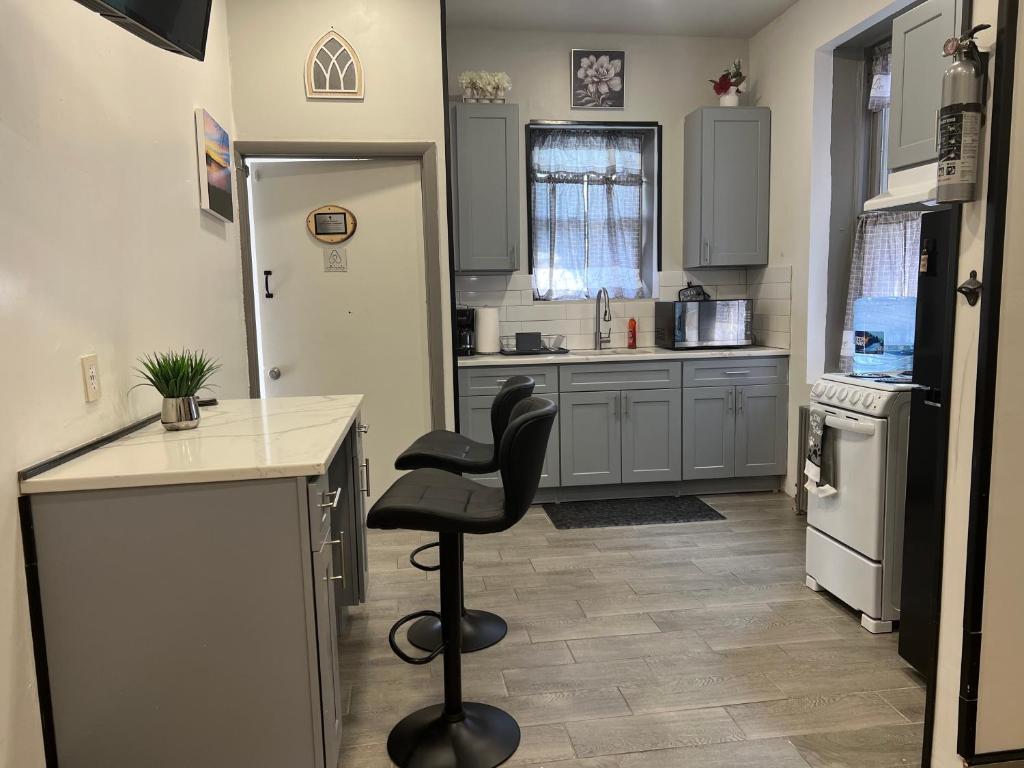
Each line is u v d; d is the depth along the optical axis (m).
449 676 1.89
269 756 1.54
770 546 3.41
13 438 1.38
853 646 2.44
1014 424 1.62
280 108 3.50
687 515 3.89
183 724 1.51
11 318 1.38
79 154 1.71
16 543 1.38
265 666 1.52
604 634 2.53
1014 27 1.51
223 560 1.49
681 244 4.65
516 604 2.79
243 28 3.44
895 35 2.45
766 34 4.34
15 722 1.35
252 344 3.59
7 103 1.39
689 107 4.56
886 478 2.46
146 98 2.18
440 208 3.68
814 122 3.85
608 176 4.59
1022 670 1.70
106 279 1.84
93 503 1.44
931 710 1.78
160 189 2.28
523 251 4.51
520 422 1.58
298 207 3.68
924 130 2.30
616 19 4.21
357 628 2.61
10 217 1.38
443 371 3.79
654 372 4.08
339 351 3.77
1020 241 1.57
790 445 4.19
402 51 3.56
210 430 1.89
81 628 1.46
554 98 4.45
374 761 1.86
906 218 3.56
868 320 3.70
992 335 1.59
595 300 4.59
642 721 2.01
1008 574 1.66
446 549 1.84
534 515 3.94
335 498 1.76
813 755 1.86
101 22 1.86
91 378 1.72
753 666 2.31
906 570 2.26
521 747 1.90
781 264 4.23
